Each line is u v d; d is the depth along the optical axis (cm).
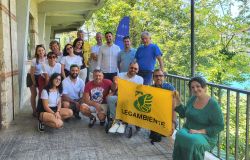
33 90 659
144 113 488
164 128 470
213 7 1859
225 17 1783
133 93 497
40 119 541
